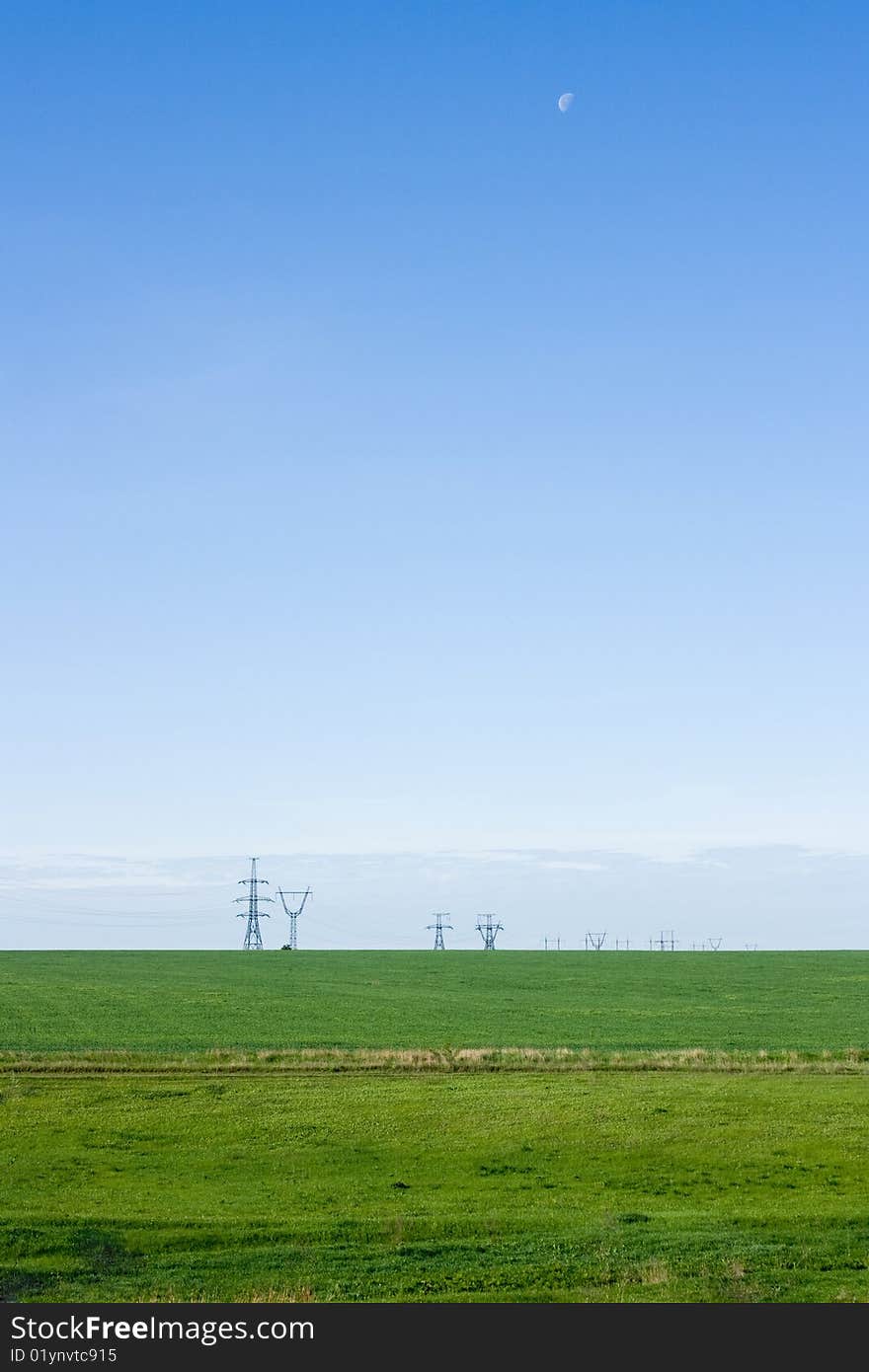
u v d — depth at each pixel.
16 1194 39.16
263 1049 61.88
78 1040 66.00
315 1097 50.88
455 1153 44.09
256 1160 43.34
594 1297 29.39
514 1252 32.91
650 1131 46.19
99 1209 37.44
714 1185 40.44
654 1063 56.50
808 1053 59.03
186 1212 37.06
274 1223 35.66
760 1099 50.25
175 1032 69.88
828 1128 46.38
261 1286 30.50
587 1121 47.34
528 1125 47.00
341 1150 44.44
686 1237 34.03
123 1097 50.69
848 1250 32.81
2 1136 45.62
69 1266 32.12
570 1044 66.50
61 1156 43.53
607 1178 41.38
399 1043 66.50
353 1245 33.66
